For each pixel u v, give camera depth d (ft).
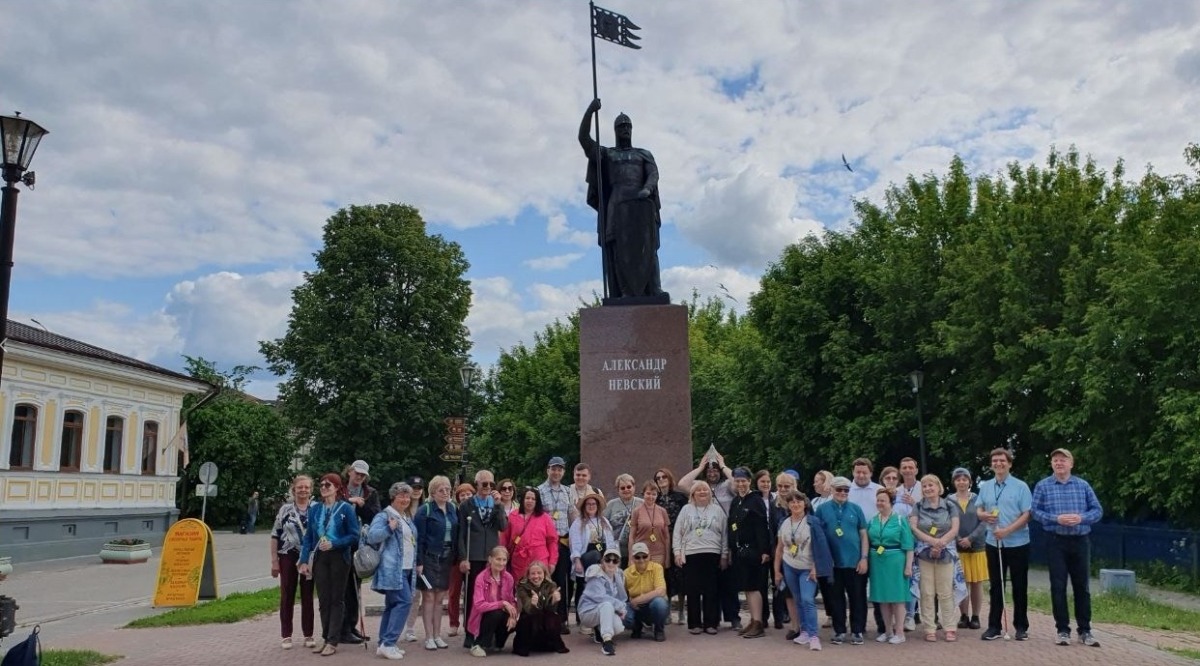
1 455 85.15
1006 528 34.45
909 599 34.60
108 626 45.80
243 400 203.21
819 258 104.12
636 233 48.73
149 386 109.70
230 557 97.55
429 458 152.46
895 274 90.74
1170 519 66.13
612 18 50.34
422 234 160.35
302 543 35.09
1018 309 76.64
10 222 33.81
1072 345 69.62
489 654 33.27
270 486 172.55
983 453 88.43
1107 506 69.97
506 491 39.04
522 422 142.51
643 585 35.24
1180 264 63.26
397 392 147.13
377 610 46.70
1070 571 33.73
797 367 99.55
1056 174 88.38
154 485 110.52
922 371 89.15
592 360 45.62
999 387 76.13
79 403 96.58
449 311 160.45
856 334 96.73
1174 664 29.84
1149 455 63.46
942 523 34.99
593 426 45.09
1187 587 60.95
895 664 29.76
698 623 36.22
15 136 33.86
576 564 36.09
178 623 43.96
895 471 39.11
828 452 95.76
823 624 38.91
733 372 117.29
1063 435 72.90
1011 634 35.99
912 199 102.83
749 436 127.85
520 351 165.78
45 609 54.29
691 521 36.32
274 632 40.47
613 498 43.11
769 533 35.99
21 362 87.81
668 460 44.39
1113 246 70.90
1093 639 33.22
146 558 93.50
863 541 34.09
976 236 87.76
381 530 32.65
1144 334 64.34
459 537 35.68
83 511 95.76
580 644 34.65
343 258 151.33
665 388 45.11
